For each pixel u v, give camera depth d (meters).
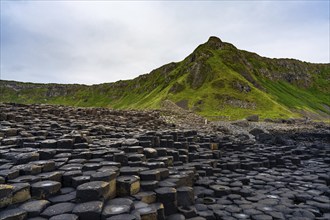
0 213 5.80
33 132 13.79
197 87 141.88
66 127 16.45
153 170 9.45
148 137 13.79
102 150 11.27
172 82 162.75
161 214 7.51
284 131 37.78
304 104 168.12
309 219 8.59
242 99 119.81
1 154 9.74
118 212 6.28
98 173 7.69
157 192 8.19
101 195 6.79
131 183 7.88
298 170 15.63
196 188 11.11
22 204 6.43
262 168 15.38
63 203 6.66
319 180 13.20
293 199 10.71
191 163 13.57
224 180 12.43
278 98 156.88
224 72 146.50
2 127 14.52
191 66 161.88
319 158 19.58
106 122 20.94
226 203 9.89
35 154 9.41
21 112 20.92
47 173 8.10
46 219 5.88
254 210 9.22
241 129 36.25
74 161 9.84
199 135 20.69
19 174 7.82
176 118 35.94
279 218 8.58
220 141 20.22
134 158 10.44
